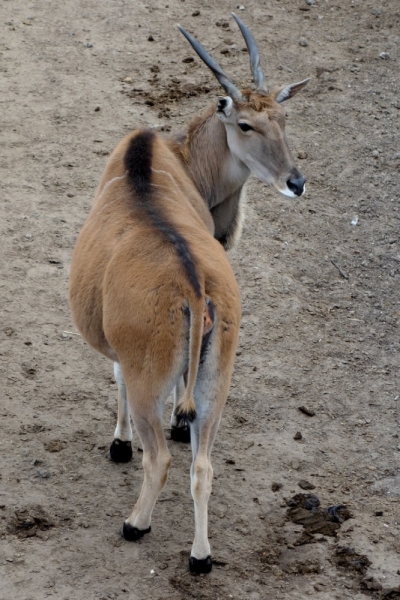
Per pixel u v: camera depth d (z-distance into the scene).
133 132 16.02
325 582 13.68
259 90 17.14
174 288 12.52
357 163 26.16
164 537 14.30
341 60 30.73
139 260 12.98
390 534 14.80
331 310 21.02
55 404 17.30
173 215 14.21
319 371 19.00
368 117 28.08
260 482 15.84
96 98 27.78
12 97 27.50
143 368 12.70
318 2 34.25
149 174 15.09
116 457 15.92
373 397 18.36
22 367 18.20
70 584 13.18
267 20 32.69
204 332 12.74
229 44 30.98
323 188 25.19
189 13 32.72
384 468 16.47
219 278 13.02
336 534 14.70
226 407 17.75
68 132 26.20
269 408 17.83
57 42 30.50
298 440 17.02
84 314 14.14
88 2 32.97
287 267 22.28
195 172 17.05
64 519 14.51
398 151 26.72
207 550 13.45
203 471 13.01
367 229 23.88
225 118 16.41
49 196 23.69
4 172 24.41
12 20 31.45
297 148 26.45
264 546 14.34
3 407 17.05
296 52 30.88
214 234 18.02
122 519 14.63
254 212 24.09
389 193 25.16
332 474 16.22
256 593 13.34
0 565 13.41
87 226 14.90
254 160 16.64
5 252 21.56
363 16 33.53
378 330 20.48
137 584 13.28
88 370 18.36
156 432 13.05
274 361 19.17
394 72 30.34
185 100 27.91
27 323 19.48
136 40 30.98
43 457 15.88
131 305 12.72
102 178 15.83
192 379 12.32
